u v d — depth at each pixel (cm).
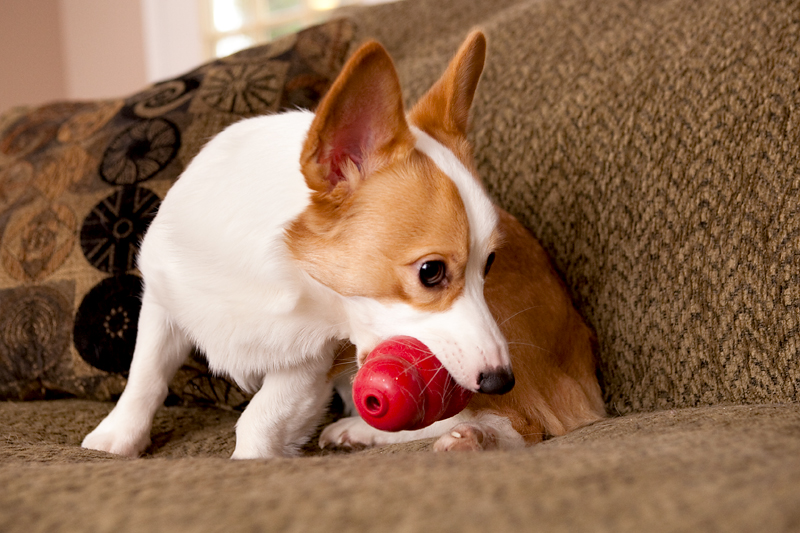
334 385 162
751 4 154
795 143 130
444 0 232
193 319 128
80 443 139
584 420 139
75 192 178
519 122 176
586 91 168
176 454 135
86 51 423
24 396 168
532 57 185
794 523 53
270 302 123
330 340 133
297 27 386
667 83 155
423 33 224
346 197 117
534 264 155
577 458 74
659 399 140
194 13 406
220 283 124
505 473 69
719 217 137
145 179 174
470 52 134
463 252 117
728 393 129
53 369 165
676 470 67
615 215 154
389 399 104
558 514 58
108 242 168
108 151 183
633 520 56
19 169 191
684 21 165
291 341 127
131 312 161
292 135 128
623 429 107
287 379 137
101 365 162
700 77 150
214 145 136
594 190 159
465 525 57
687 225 141
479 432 119
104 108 202
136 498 68
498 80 187
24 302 168
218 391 160
